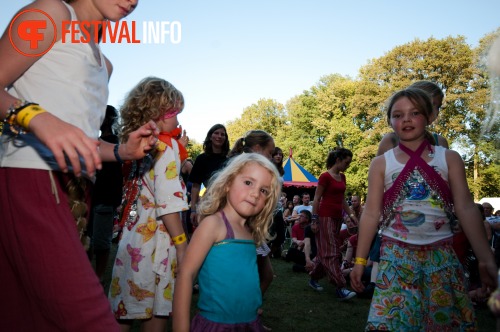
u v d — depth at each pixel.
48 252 1.35
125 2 1.60
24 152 1.39
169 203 2.45
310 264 6.68
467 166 36.78
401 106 2.45
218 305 1.98
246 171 2.20
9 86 1.48
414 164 2.39
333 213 5.59
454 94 35.69
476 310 4.98
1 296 1.40
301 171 25.80
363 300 5.31
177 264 2.56
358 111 41.50
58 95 1.46
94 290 1.39
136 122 2.58
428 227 2.32
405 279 2.27
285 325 4.01
